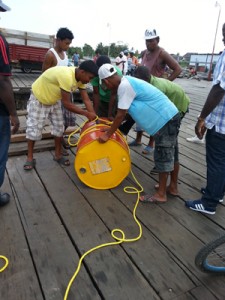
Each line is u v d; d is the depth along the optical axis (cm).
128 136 495
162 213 272
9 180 319
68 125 409
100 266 204
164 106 255
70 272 198
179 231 246
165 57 373
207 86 1524
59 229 242
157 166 274
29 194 293
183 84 1617
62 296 179
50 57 367
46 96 320
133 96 252
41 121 335
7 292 180
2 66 210
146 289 186
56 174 338
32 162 348
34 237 230
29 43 1219
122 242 229
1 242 223
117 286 187
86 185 313
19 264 202
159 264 207
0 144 240
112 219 259
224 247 197
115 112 356
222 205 291
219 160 250
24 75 1181
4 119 234
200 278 196
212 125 240
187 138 495
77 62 1681
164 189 287
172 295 182
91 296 180
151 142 410
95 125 320
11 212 262
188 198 301
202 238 238
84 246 223
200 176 355
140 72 306
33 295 179
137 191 309
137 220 258
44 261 206
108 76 258
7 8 205
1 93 219
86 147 294
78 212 267
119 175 309
